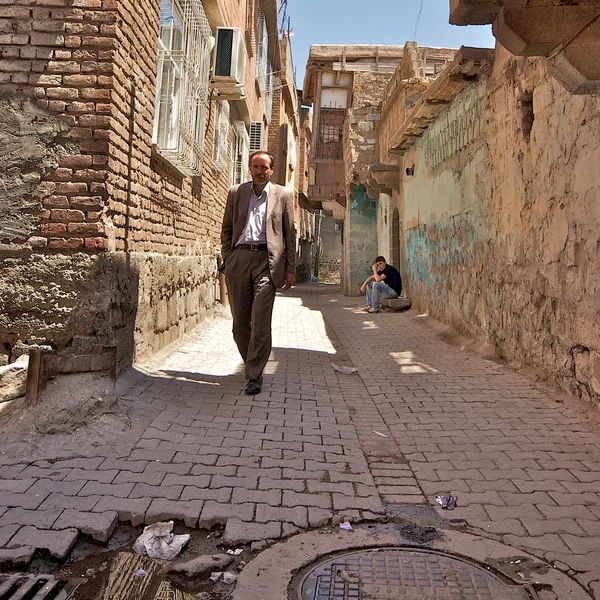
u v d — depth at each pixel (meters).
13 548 2.56
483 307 7.39
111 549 2.72
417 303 11.26
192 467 3.46
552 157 5.41
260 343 5.11
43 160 4.64
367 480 3.41
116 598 2.37
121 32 4.87
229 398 4.92
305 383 5.68
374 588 2.40
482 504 3.14
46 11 4.72
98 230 4.63
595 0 3.37
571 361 5.09
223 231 5.38
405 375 6.14
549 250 5.50
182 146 6.81
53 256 4.61
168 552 2.68
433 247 9.95
